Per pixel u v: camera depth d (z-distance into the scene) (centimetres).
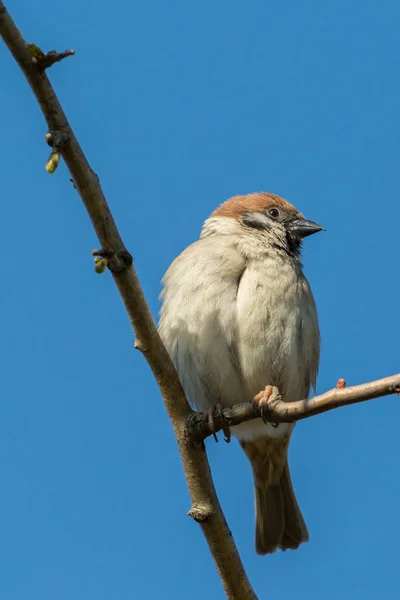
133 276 761
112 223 734
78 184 712
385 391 698
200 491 800
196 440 812
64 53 655
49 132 685
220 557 788
